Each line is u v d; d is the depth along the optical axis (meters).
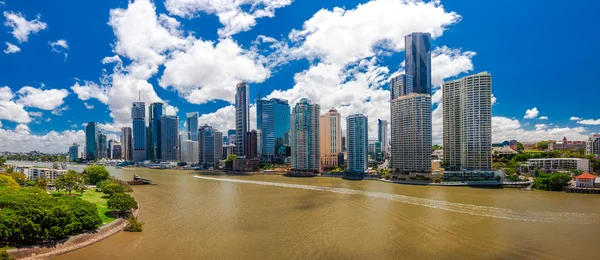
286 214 168.38
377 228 140.75
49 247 105.38
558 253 111.06
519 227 142.12
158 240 122.44
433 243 121.06
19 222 101.25
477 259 105.88
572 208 181.88
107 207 161.00
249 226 143.25
